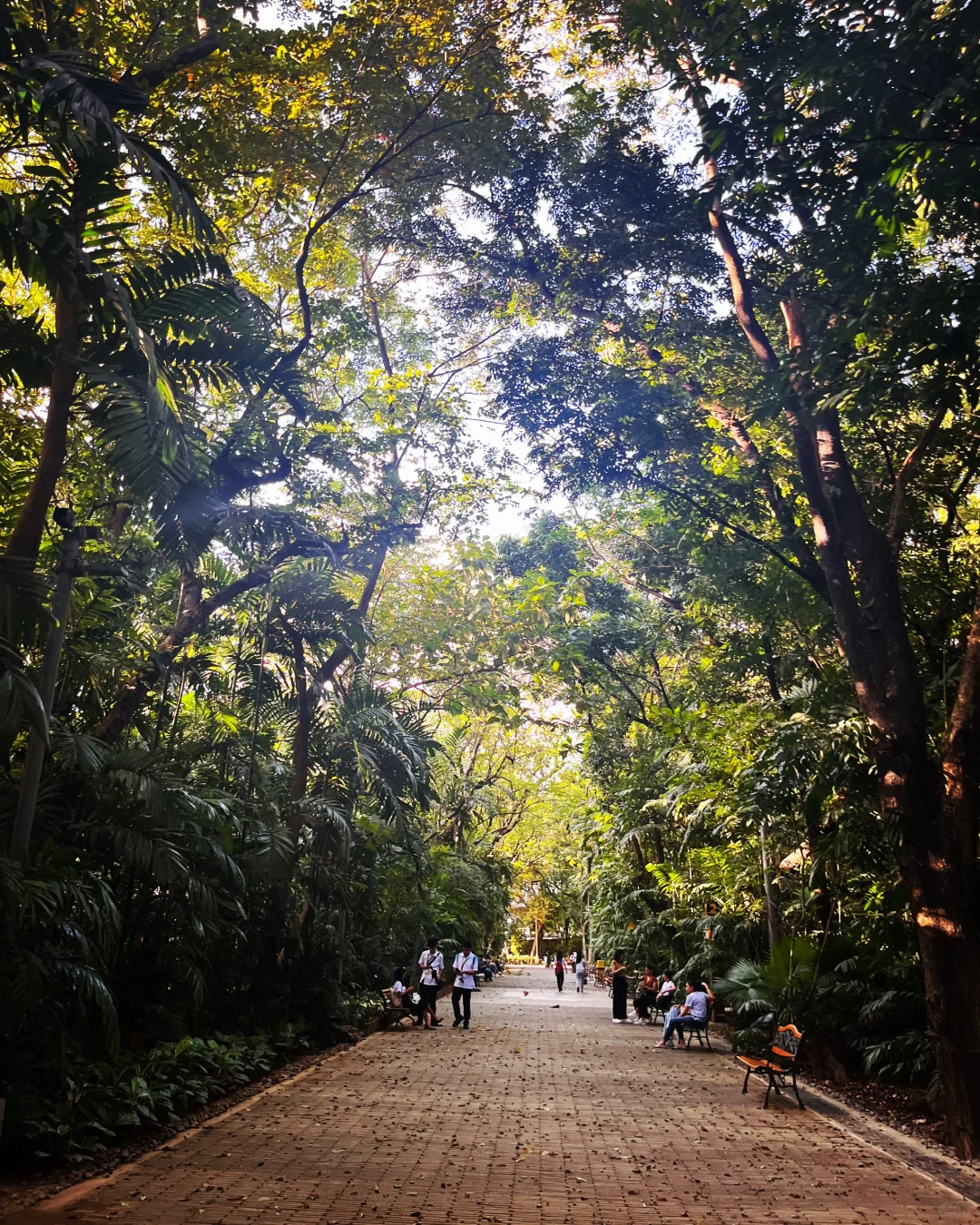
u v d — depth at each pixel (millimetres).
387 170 13969
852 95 7699
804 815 13055
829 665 14555
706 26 8977
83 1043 9562
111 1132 7320
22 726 7543
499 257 15312
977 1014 9055
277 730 16828
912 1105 10867
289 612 14883
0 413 10125
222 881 11453
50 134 7773
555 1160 7891
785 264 12172
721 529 14773
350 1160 7609
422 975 19859
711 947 19844
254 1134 8406
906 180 8000
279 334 12539
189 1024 11750
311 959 15023
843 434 12875
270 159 12031
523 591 22875
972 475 12500
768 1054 11781
